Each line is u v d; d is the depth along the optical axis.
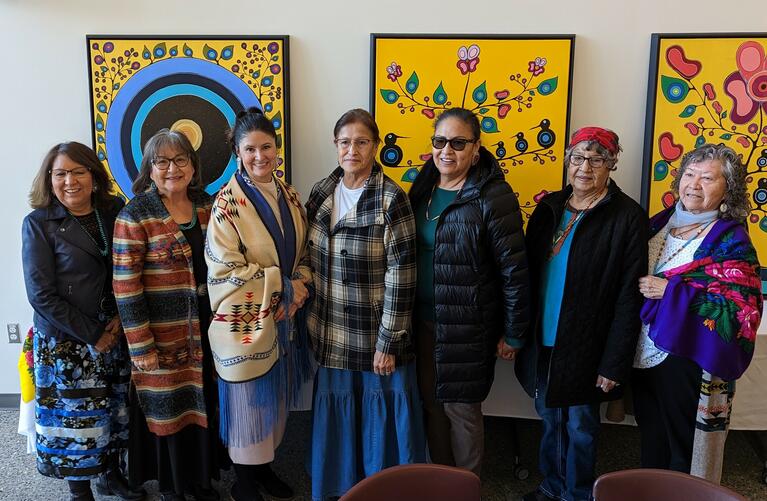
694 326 1.68
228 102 2.36
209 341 1.86
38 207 1.85
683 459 1.82
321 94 2.37
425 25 2.29
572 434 1.97
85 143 2.46
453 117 1.82
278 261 1.85
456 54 2.27
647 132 2.25
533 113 2.27
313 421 2.00
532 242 2.02
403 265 1.82
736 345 1.64
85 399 1.90
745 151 2.24
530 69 2.25
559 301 1.89
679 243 1.76
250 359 1.79
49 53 2.39
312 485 2.01
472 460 2.01
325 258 1.90
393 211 1.81
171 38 2.33
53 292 1.82
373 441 1.97
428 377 2.04
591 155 1.75
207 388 1.96
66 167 1.79
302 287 1.90
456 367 1.88
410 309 1.87
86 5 2.36
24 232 1.83
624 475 1.17
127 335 1.82
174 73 2.35
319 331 1.94
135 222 1.79
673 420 1.81
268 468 2.21
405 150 2.33
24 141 2.47
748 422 2.17
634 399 1.99
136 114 2.39
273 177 1.91
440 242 1.84
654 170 2.27
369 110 2.34
